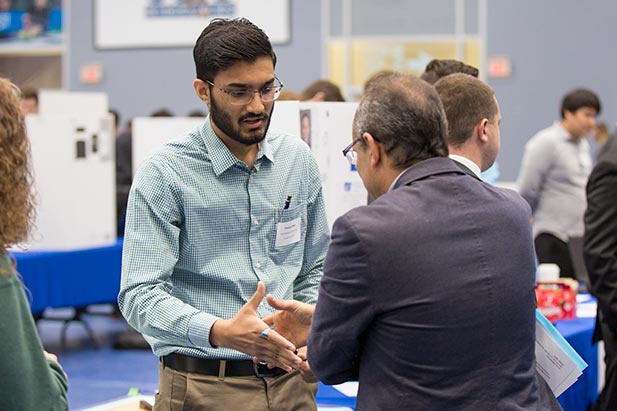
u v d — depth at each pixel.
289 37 9.73
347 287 1.62
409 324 1.61
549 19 9.17
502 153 9.33
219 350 2.02
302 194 2.17
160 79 10.06
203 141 2.04
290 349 1.83
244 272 2.05
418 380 1.63
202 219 2.02
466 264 1.64
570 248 4.89
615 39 9.05
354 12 9.61
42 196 5.26
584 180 5.50
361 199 3.00
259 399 2.04
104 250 5.44
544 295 3.43
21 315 1.55
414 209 1.65
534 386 1.72
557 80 9.18
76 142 5.33
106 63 10.18
